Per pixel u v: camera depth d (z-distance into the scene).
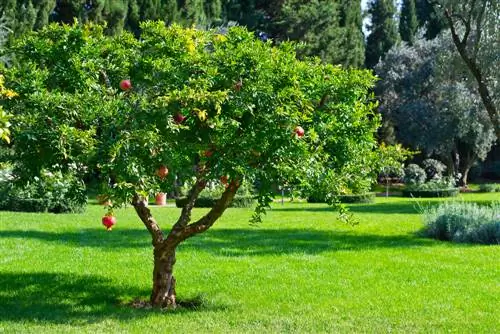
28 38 5.60
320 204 21.22
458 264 8.20
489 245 10.16
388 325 5.12
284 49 5.58
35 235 10.43
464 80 30.06
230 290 6.48
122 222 13.11
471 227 10.72
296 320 5.26
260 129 4.96
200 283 6.82
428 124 33.06
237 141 4.96
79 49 5.44
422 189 27.89
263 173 4.98
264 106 4.99
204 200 18.67
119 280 6.88
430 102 34.53
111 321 5.13
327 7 32.94
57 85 5.44
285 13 32.56
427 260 8.49
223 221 13.91
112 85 5.55
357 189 5.79
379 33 43.38
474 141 32.41
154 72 5.36
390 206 20.17
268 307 5.75
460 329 5.02
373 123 5.65
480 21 16.39
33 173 5.05
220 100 4.63
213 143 5.03
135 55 5.57
